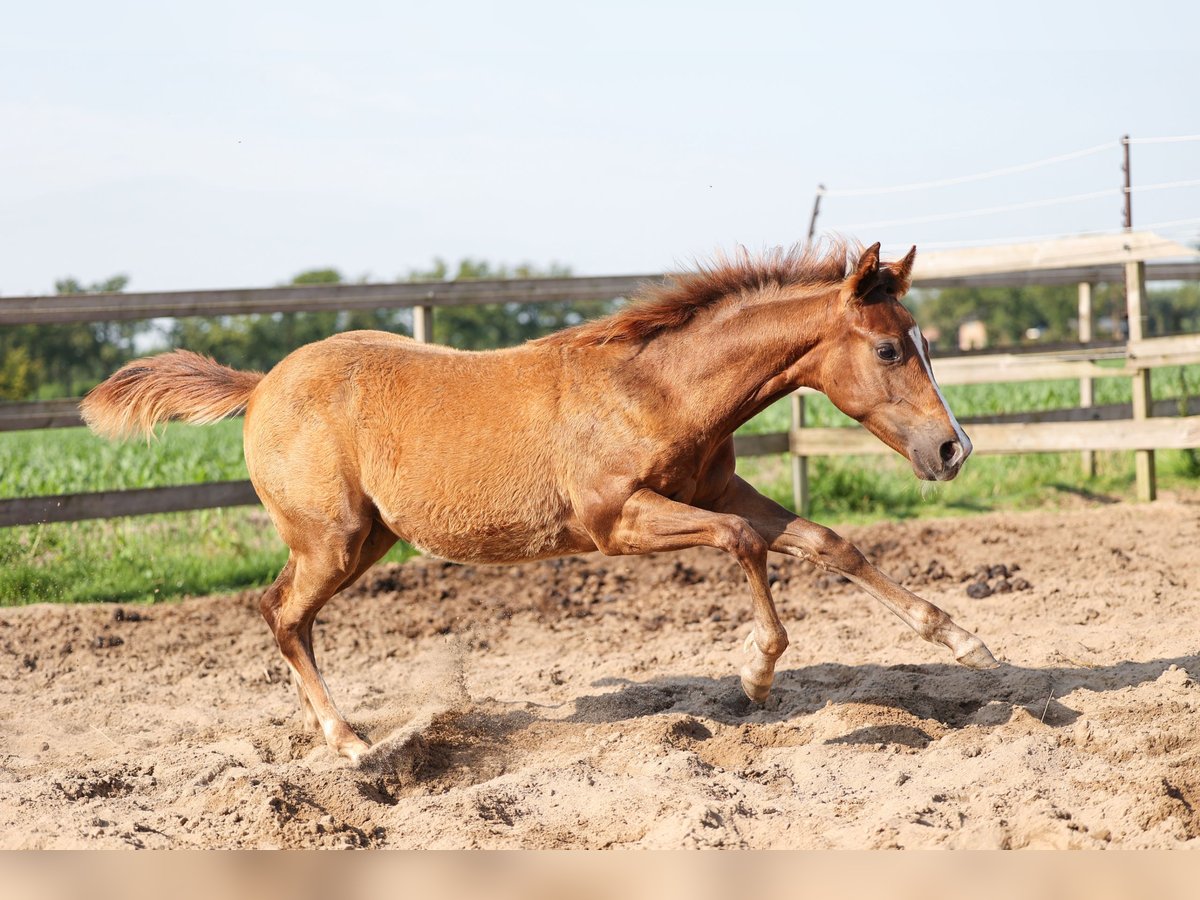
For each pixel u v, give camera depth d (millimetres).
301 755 4672
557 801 3867
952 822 3480
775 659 4488
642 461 4484
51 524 8773
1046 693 4793
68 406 7984
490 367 4738
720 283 4688
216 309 8344
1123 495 10195
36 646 6480
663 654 6035
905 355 4387
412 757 4414
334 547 4758
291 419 4785
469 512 4629
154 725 5164
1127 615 6121
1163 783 3521
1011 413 11352
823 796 3883
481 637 6672
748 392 4559
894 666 5340
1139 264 9648
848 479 10352
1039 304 55844
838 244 4770
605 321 4734
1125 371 9570
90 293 7883
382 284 8938
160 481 10562
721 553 8539
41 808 3840
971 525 8961
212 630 6895
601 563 8383
